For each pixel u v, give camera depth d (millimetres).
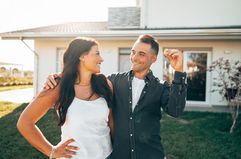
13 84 28672
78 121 2238
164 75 12727
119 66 13219
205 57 12406
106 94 2391
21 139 6520
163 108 2500
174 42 12523
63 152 2184
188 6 13453
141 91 2512
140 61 2520
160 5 13727
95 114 2291
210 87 12281
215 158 5426
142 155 2406
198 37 11602
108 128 2441
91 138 2266
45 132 7148
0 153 5590
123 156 2422
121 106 2480
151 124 2467
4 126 7801
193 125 8125
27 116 2133
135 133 2410
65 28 14617
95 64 2318
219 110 11266
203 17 13336
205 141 6496
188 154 5590
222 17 13188
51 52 13570
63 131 2305
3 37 12969
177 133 7160
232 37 11312
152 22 13852
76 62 2303
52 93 2252
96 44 2365
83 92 2346
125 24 14336
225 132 7469
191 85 12578
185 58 12547
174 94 2332
